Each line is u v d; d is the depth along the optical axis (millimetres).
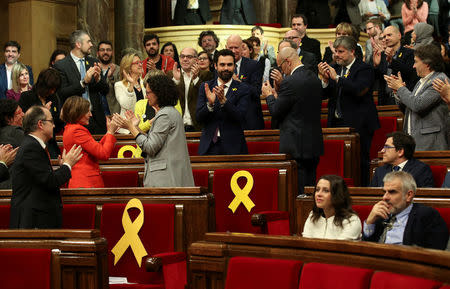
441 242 10617
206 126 16828
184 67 21656
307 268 8648
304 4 35469
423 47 15766
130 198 13312
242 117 16688
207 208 12742
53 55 24438
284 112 15789
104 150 14461
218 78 17078
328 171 17984
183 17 32969
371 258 8391
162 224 12648
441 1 33156
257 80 21125
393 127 20547
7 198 14438
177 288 11758
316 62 23141
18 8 31625
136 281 12664
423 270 7844
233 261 9289
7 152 13992
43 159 12430
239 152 16578
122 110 22031
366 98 18281
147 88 13688
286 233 14594
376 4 32875
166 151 13500
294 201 15195
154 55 24281
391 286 7789
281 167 15250
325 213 11102
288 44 20844
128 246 12781
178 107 21484
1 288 10398
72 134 14414
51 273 10406
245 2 33469
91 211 13430
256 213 14195
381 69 20609
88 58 22203
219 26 32375
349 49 18031
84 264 10258
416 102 15695
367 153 18516
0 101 15594
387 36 19391
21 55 31562
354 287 8164
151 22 36844
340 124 18578
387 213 10641
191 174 13797
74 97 14633
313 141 15719
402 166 13508
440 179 14109
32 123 12414
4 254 10461
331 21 35812
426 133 15852
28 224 12273
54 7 31953
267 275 8961
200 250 9797
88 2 29828
